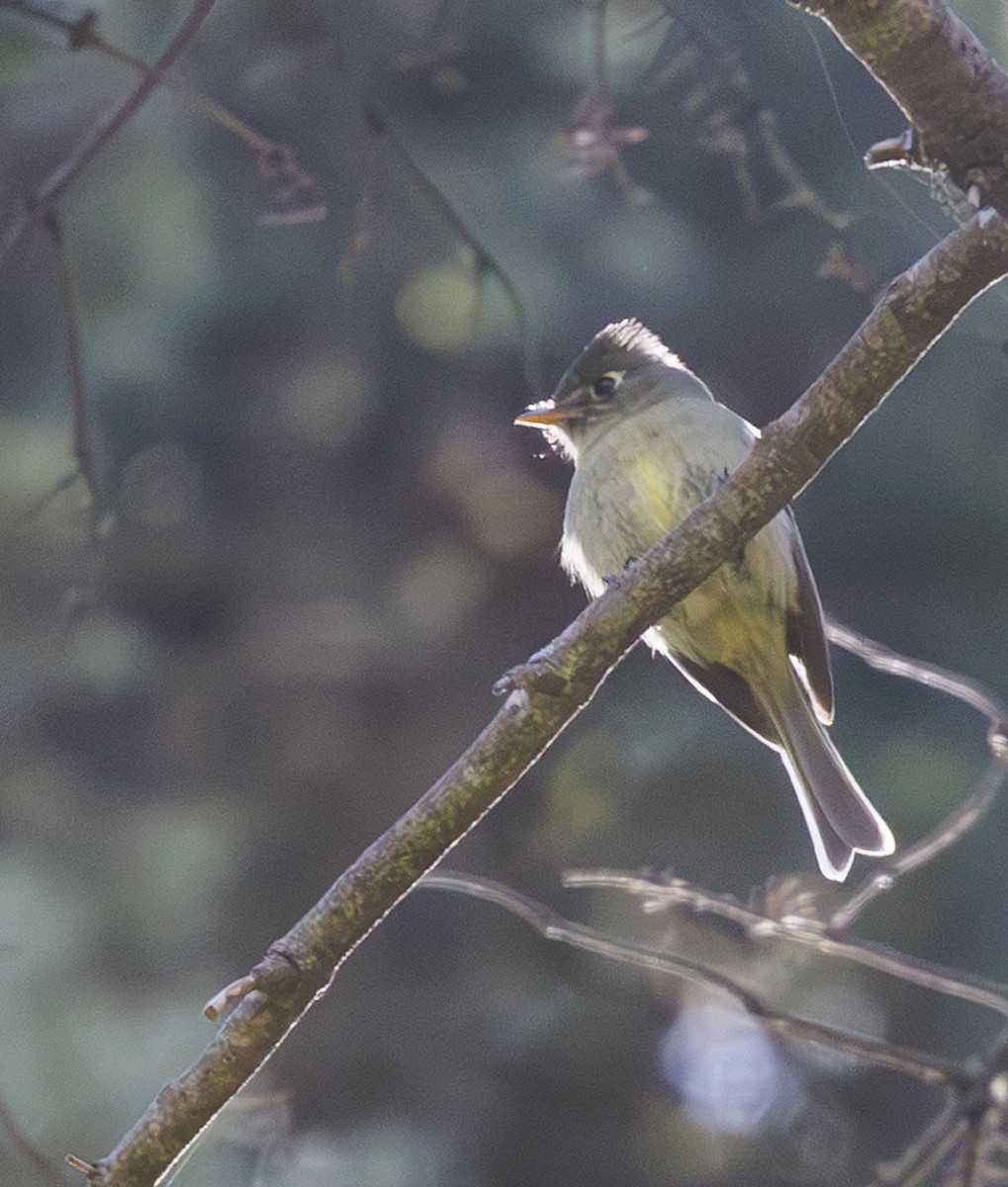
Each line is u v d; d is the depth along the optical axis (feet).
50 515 40.42
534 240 41.29
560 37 37.32
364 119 21.54
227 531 47.65
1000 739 20.35
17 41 25.36
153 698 45.39
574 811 45.24
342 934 15.23
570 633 15.02
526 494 47.57
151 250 43.45
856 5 13.16
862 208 20.18
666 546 14.90
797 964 37.81
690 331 42.24
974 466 43.98
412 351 46.06
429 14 38.40
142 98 19.57
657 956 19.75
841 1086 42.29
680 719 44.83
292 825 46.11
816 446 14.65
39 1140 33.68
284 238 42.96
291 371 45.85
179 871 43.37
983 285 14.02
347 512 48.14
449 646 47.50
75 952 40.63
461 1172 42.68
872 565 45.83
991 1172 20.07
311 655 46.98
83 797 43.88
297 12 37.22
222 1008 14.98
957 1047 42.65
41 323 43.60
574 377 23.93
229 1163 22.12
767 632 21.88
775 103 20.72
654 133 21.29
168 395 45.34
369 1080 44.16
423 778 46.47
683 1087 43.16
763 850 44.09
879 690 45.11
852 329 41.45
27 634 42.45
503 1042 44.09
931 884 43.09
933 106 13.56
